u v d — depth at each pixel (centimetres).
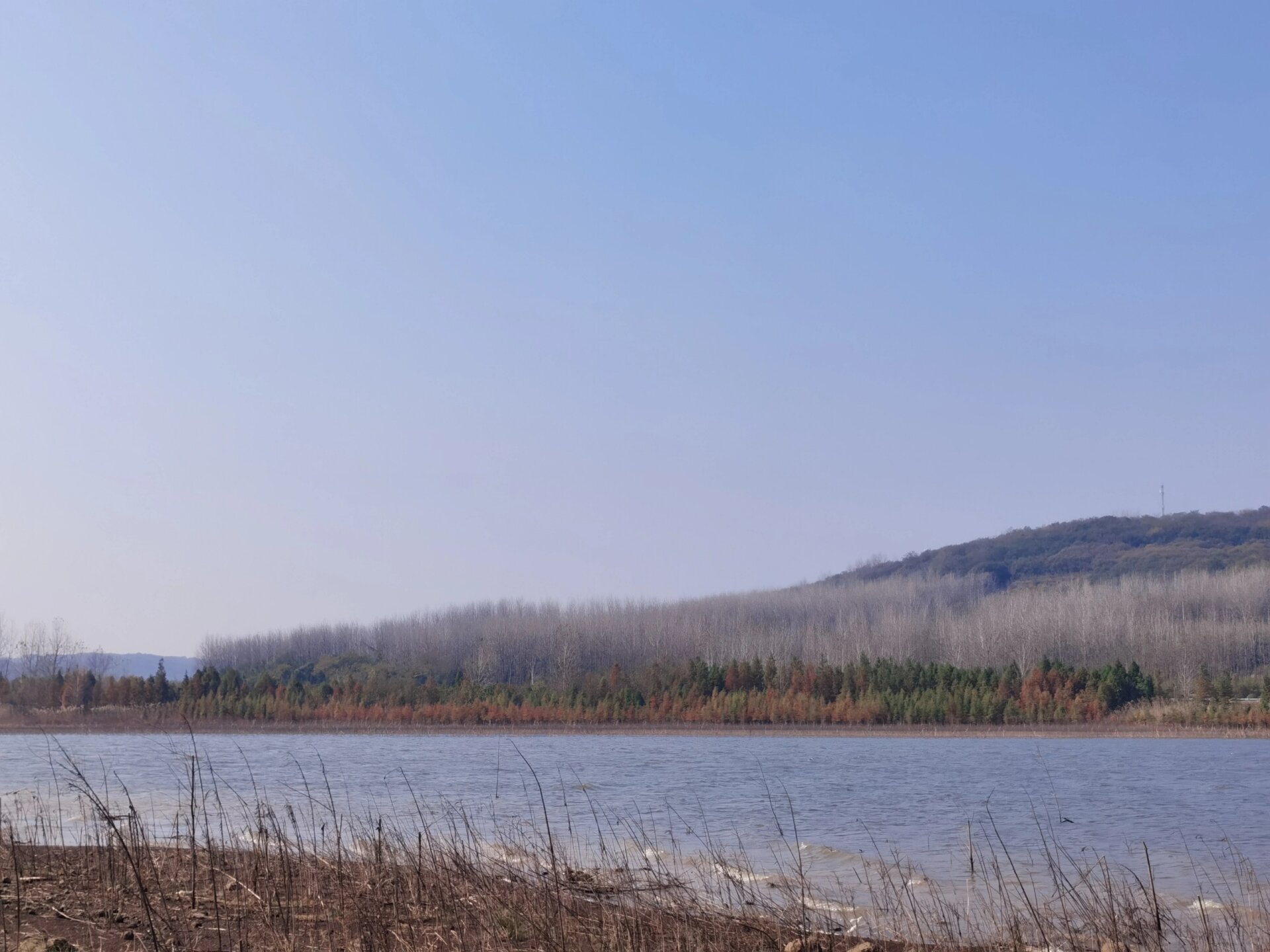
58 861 2448
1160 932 1902
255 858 2202
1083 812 4659
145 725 12312
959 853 3322
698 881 2495
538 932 1775
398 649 19212
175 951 1638
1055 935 2012
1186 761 8162
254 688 14612
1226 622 18400
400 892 2030
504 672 17588
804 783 5981
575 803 4584
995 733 12206
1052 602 19562
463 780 5822
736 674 14875
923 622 19125
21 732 11269
